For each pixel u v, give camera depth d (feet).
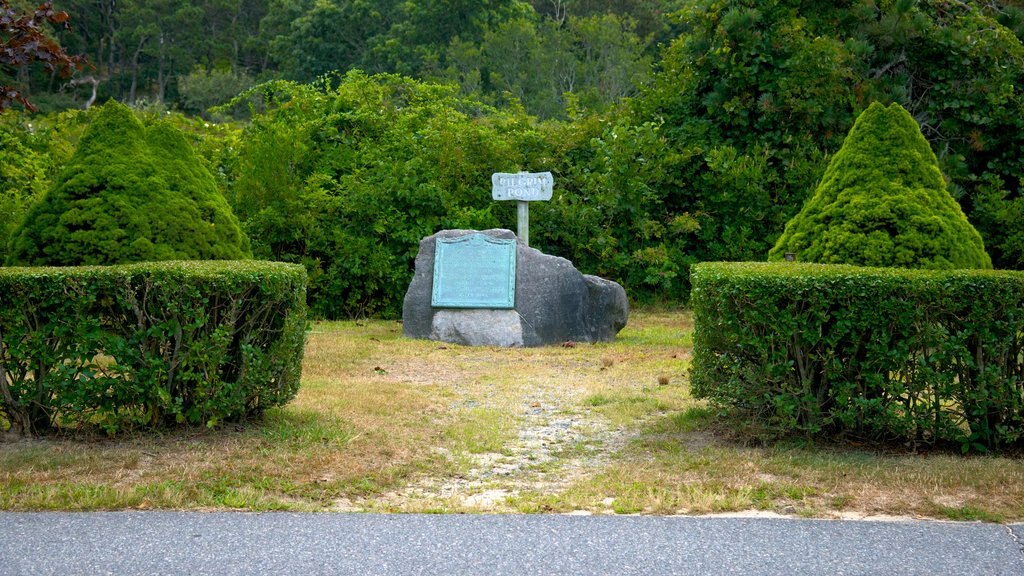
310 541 14.75
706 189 51.62
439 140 50.08
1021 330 19.77
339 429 21.79
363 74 56.49
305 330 23.06
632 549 14.44
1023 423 20.07
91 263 31.04
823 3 53.47
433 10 153.58
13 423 20.92
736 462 19.31
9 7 22.04
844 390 20.20
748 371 20.63
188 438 20.89
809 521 15.81
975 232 31.99
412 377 29.73
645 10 180.96
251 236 45.96
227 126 60.34
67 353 20.49
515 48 151.53
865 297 20.01
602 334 38.99
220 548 14.40
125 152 32.55
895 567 13.79
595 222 49.75
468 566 13.76
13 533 14.98
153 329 20.66
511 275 38.17
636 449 20.89
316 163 50.55
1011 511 16.34
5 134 53.21
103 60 191.62
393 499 17.33
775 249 34.24
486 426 22.80
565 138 53.52
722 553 14.30
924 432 20.80
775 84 50.88
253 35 201.36
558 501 17.02
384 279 47.32
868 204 31.58
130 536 14.89
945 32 51.60
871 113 32.83
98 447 20.11
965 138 51.88
